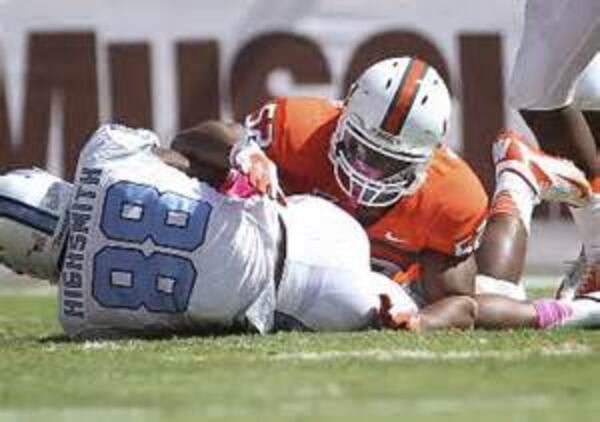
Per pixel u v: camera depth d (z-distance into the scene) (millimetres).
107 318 21328
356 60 39719
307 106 22859
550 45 23844
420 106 21516
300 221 21703
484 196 22453
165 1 39406
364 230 22391
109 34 39406
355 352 18906
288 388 15852
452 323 21688
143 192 21031
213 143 21422
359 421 13789
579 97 25516
